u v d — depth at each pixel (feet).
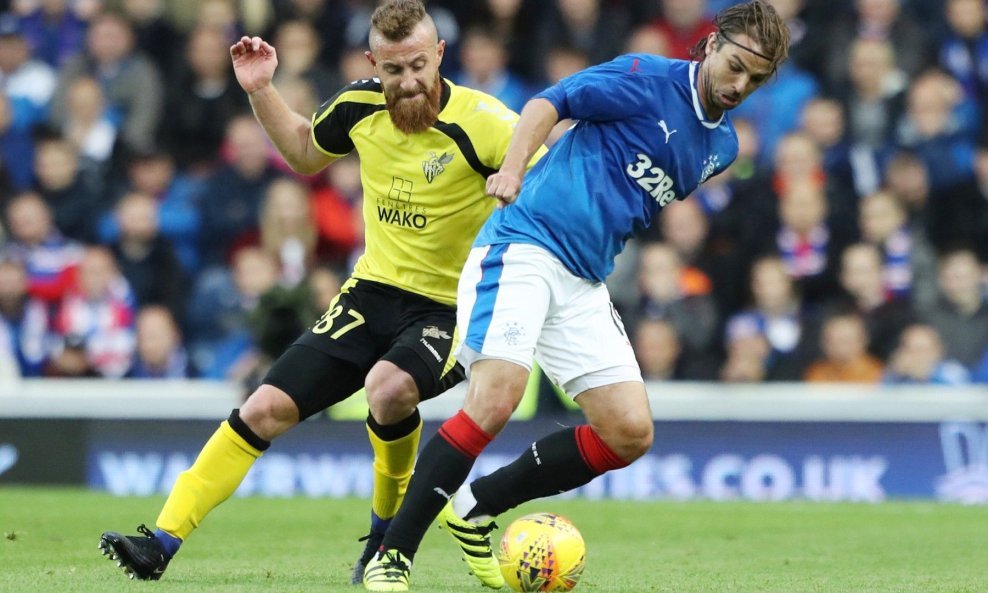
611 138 56.54
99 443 120.06
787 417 117.60
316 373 60.23
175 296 138.10
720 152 58.34
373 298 61.82
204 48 152.05
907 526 93.61
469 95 61.05
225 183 142.41
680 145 56.70
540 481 59.06
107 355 134.62
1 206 150.71
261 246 141.08
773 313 129.18
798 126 146.20
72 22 159.22
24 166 152.35
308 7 154.30
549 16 152.35
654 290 129.80
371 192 62.03
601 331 57.31
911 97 144.87
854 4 151.33
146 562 57.98
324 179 141.28
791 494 117.19
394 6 59.11
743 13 55.31
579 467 58.49
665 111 56.29
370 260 62.69
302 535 85.56
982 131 148.56
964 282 130.82
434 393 60.59
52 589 54.60
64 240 143.95
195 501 59.06
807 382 126.93
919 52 149.07
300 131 63.16
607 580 64.08
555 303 56.39
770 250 134.92
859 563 73.41
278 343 108.58
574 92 55.57
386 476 61.52
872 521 96.73
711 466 118.11
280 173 143.02
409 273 61.67
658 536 87.61
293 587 56.29
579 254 56.34
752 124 145.79
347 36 154.61
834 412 117.29
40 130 152.87
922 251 135.54
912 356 125.59
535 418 116.06
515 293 55.26
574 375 57.21
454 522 59.88
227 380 131.54
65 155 146.51
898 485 116.37
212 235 142.00
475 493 59.67
